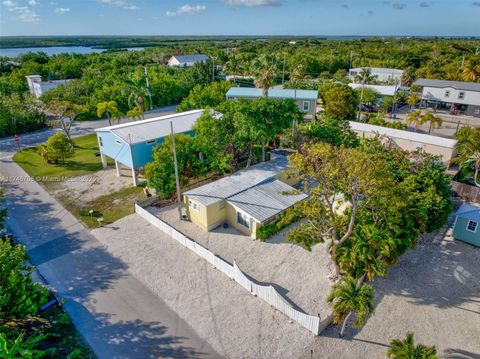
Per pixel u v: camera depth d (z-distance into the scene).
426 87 66.00
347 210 23.69
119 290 21.73
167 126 39.28
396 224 21.61
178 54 136.50
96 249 25.80
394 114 62.72
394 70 86.56
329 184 19.59
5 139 52.03
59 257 24.95
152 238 27.06
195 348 17.78
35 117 56.94
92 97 65.06
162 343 18.08
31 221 29.67
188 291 21.58
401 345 15.36
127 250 25.61
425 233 27.39
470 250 25.48
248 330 18.72
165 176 30.91
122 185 36.31
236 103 33.75
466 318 19.64
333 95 55.69
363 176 18.08
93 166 41.56
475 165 36.97
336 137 38.19
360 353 17.36
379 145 34.50
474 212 25.91
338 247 21.23
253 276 22.69
